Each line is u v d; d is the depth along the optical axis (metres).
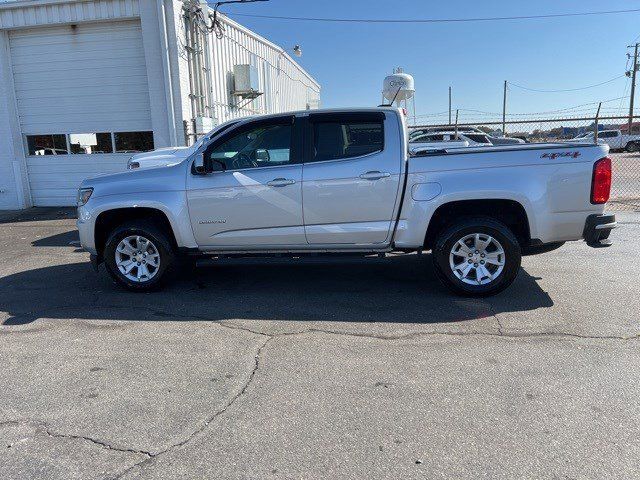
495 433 2.94
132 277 5.77
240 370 3.81
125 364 3.96
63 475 2.67
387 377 3.65
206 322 4.83
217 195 5.42
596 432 2.93
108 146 13.20
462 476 2.58
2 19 12.70
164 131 12.66
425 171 5.09
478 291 5.21
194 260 5.71
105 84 12.91
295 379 3.65
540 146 5.03
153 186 5.55
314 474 2.63
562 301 5.15
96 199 5.65
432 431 2.98
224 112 15.50
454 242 5.13
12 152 13.30
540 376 3.61
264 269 6.73
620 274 6.10
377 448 2.83
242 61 17.14
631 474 2.57
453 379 3.59
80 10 12.41
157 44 12.30
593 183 4.90
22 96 13.23
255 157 5.48
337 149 5.29
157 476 2.64
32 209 13.41
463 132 22.42
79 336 4.54
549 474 2.58
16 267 7.20
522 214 5.09
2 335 4.60
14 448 2.91
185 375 3.75
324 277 6.27
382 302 5.26
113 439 2.98
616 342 4.15
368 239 5.31
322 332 4.51
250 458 2.77
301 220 5.34
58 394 3.51
